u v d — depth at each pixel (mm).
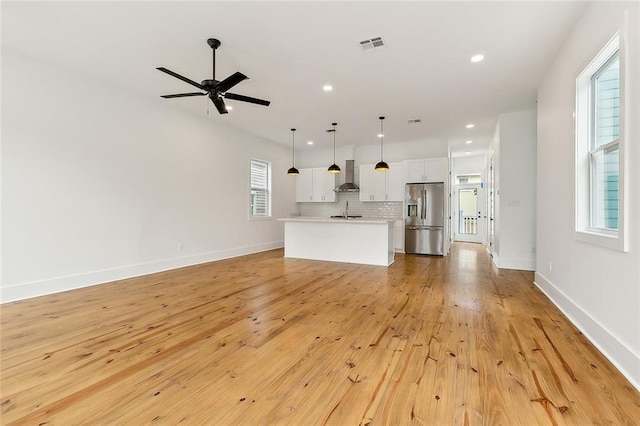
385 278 4480
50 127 3586
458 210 9695
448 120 5648
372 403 1589
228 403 1595
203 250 5719
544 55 3264
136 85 4227
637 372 1738
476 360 2029
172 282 4199
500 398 1619
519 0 2420
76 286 3836
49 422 1442
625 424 1428
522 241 5121
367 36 2943
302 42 3053
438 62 3447
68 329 2557
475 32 2863
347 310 3064
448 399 1616
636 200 1806
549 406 1556
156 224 4852
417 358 2064
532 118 5020
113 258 4262
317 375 1861
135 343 2301
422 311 3023
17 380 1790
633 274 1822
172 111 5098
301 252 6281
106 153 4152
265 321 2764
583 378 1810
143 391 1694
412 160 7184
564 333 2463
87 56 3404
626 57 1884
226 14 2619
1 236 3227
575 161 2670
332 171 6578
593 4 2363
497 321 2736
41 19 2717
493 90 4219
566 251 2928
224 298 3469
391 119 5621
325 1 2439
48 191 3578
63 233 3717
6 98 3244
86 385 1749
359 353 2145
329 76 3830
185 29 2850
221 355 2117
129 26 2816
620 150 1941
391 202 7805
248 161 6859
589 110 2623
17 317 2826
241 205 6668
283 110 5164
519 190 5117
